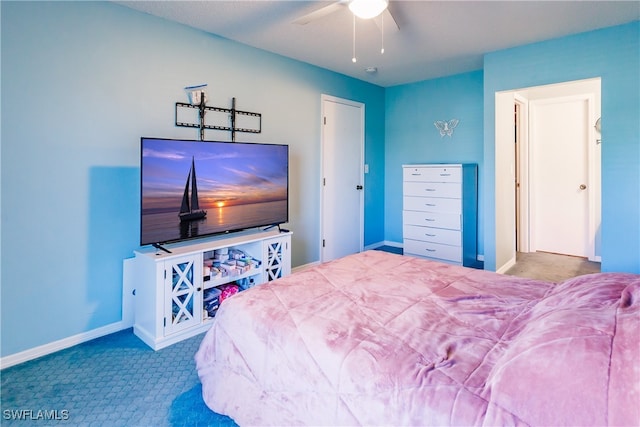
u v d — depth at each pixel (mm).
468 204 4188
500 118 3793
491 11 2666
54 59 2219
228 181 2863
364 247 4934
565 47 3172
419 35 3131
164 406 1729
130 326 2625
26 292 2168
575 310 1014
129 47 2553
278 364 1311
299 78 3850
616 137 2953
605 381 737
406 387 979
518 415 797
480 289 1673
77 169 2342
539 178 4941
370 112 4934
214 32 3025
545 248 4965
